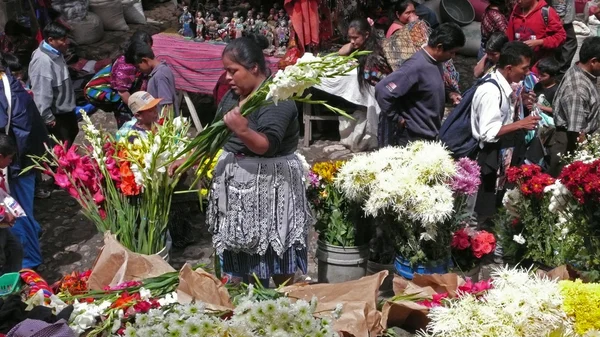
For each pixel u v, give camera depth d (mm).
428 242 3887
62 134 6328
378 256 4207
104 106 6109
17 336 2457
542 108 5910
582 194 3434
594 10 9172
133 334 2494
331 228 4211
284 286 3234
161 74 5484
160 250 4113
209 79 7094
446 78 6086
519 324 2658
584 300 2674
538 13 7105
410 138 5039
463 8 9555
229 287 3086
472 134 4836
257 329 2490
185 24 7523
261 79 3447
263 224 3617
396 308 2955
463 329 2674
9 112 4926
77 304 2814
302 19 6805
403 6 6660
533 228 4004
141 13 9930
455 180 3910
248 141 3320
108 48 9094
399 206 3740
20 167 4980
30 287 2994
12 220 4055
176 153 3973
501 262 4520
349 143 7090
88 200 4129
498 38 5906
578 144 5363
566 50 8477
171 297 2893
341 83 6707
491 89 4707
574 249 3781
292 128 3600
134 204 4094
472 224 4855
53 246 5547
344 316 2809
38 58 6023
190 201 5254
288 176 3627
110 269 3260
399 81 4879
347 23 7480
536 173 4039
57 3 8984
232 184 3615
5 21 8594
